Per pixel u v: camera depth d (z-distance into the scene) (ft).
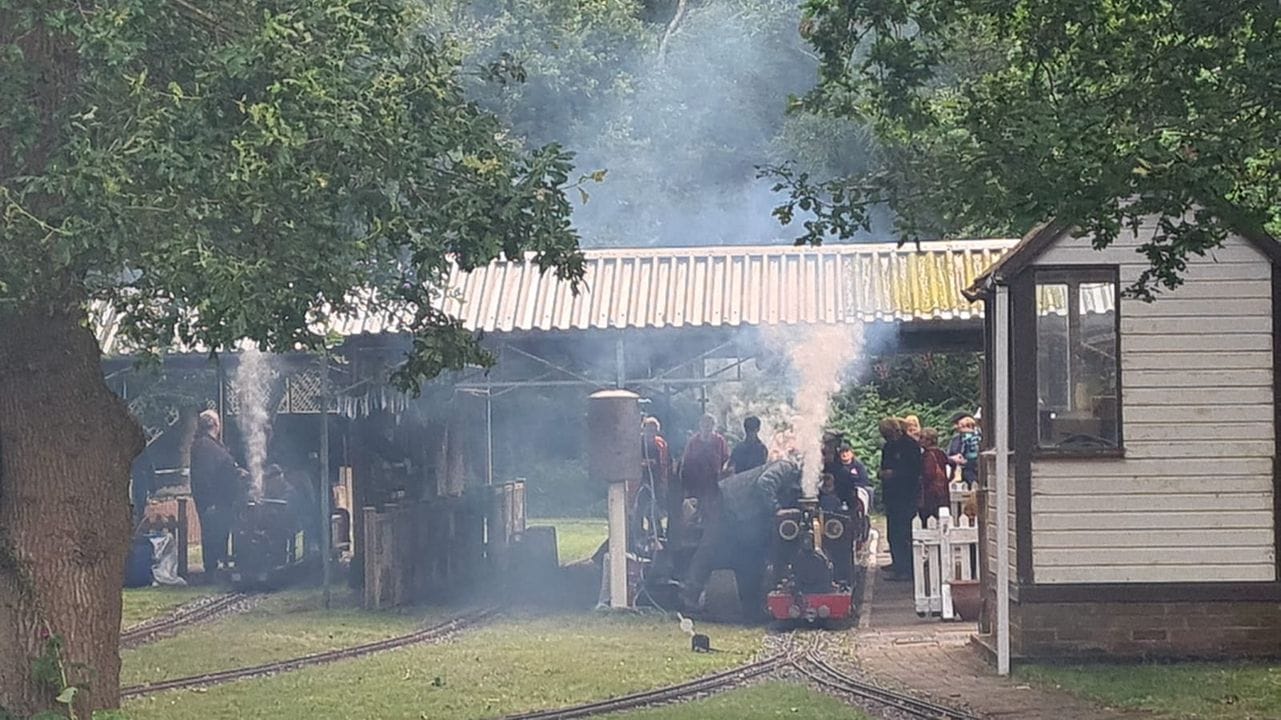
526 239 27.27
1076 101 29.66
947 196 30.12
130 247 22.27
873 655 45.73
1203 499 42.50
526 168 27.58
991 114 29.73
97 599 28.07
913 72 31.42
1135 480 42.60
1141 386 42.68
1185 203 28.63
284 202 23.13
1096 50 30.76
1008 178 28.68
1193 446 42.57
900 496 64.59
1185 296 42.57
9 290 22.84
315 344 26.45
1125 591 42.45
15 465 27.61
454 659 45.16
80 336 27.78
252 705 37.99
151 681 42.04
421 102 26.68
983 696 38.47
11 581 27.48
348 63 24.63
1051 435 42.86
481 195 26.78
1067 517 42.60
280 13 23.58
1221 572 42.39
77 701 27.50
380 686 40.55
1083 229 29.43
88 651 27.89
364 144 24.03
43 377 27.50
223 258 22.41
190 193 22.16
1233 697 37.17
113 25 21.83
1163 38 30.37
